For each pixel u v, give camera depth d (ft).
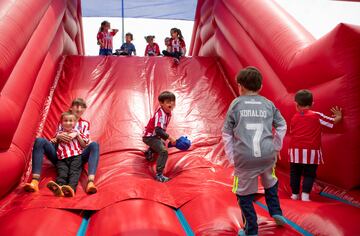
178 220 9.81
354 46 11.57
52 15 19.51
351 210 9.59
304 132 11.32
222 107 19.19
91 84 20.06
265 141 8.77
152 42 30.50
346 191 11.68
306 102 11.64
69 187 11.45
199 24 30.01
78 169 13.11
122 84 20.24
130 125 17.10
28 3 15.33
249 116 8.93
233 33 20.71
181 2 37.01
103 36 29.04
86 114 17.61
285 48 15.20
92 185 11.96
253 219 8.44
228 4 21.94
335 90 11.89
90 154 13.17
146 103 18.97
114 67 21.85
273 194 9.05
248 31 18.71
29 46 16.10
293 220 9.63
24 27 13.98
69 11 25.23
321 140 12.31
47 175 13.46
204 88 20.71
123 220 9.02
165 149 13.76
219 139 16.78
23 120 14.49
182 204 10.78
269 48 16.28
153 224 8.80
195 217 9.71
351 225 8.57
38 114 16.43
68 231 8.93
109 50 29.14
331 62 12.07
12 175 11.84
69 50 25.36
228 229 8.89
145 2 37.24
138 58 23.16
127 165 14.24
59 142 13.53
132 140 16.10
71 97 18.74
